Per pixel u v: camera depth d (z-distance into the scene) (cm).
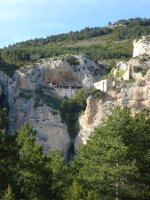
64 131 18075
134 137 6128
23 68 19525
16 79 19162
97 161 6119
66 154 17838
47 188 6269
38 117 18212
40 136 17925
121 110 6350
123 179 5966
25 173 6134
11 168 5744
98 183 5991
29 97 18675
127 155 5981
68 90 19775
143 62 18062
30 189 6053
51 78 19938
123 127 6134
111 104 17338
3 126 5550
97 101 17612
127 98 17200
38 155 6469
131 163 5950
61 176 7062
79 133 17450
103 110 17338
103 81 18362
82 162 6694
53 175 6981
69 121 18325
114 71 19362
